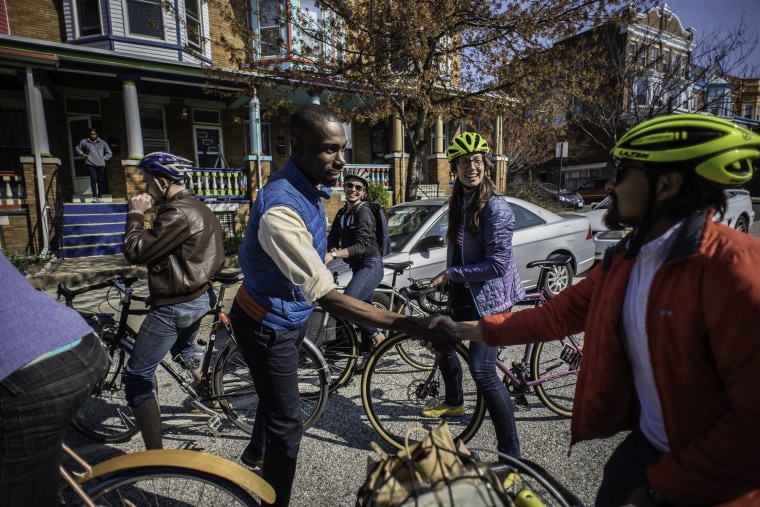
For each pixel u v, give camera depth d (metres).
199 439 3.03
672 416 1.13
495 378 2.42
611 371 1.30
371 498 1.12
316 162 1.84
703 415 1.09
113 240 10.20
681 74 14.43
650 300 1.14
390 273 4.65
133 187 10.88
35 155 9.70
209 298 2.74
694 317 1.05
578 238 6.31
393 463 1.15
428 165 15.78
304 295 1.75
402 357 3.62
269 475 2.03
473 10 7.91
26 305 1.31
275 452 2.01
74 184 12.20
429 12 7.55
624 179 1.21
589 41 9.28
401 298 4.20
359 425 3.14
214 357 4.27
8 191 9.75
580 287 1.57
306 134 1.81
